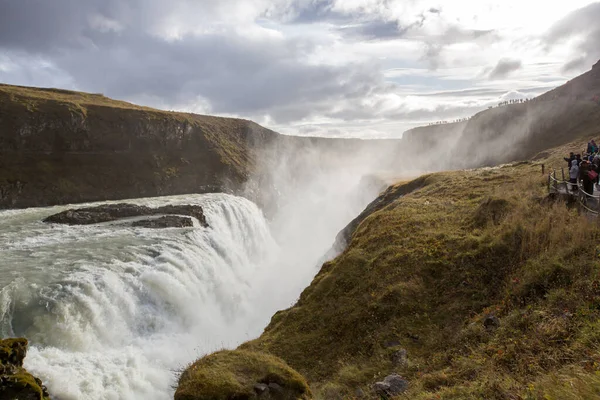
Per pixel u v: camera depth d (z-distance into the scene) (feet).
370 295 52.24
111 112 283.38
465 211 70.33
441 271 51.60
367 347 43.83
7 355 41.70
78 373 60.39
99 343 72.59
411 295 48.93
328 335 49.14
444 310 44.96
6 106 234.58
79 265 90.12
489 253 50.11
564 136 262.26
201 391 28.43
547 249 43.52
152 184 267.80
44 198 216.95
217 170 314.55
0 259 94.94
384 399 30.83
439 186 102.27
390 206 92.48
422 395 27.71
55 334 66.39
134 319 82.17
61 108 254.68
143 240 119.65
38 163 232.73
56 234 126.00
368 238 69.97
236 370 30.96
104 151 272.10
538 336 29.09
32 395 39.29
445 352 37.01
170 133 311.47
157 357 74.18
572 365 22.09
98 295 77.10
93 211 155.94
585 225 42.22
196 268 110.01
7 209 192.75
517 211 55.83
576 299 31.58
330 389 36.94
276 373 30.58
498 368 27.81
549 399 18.40
